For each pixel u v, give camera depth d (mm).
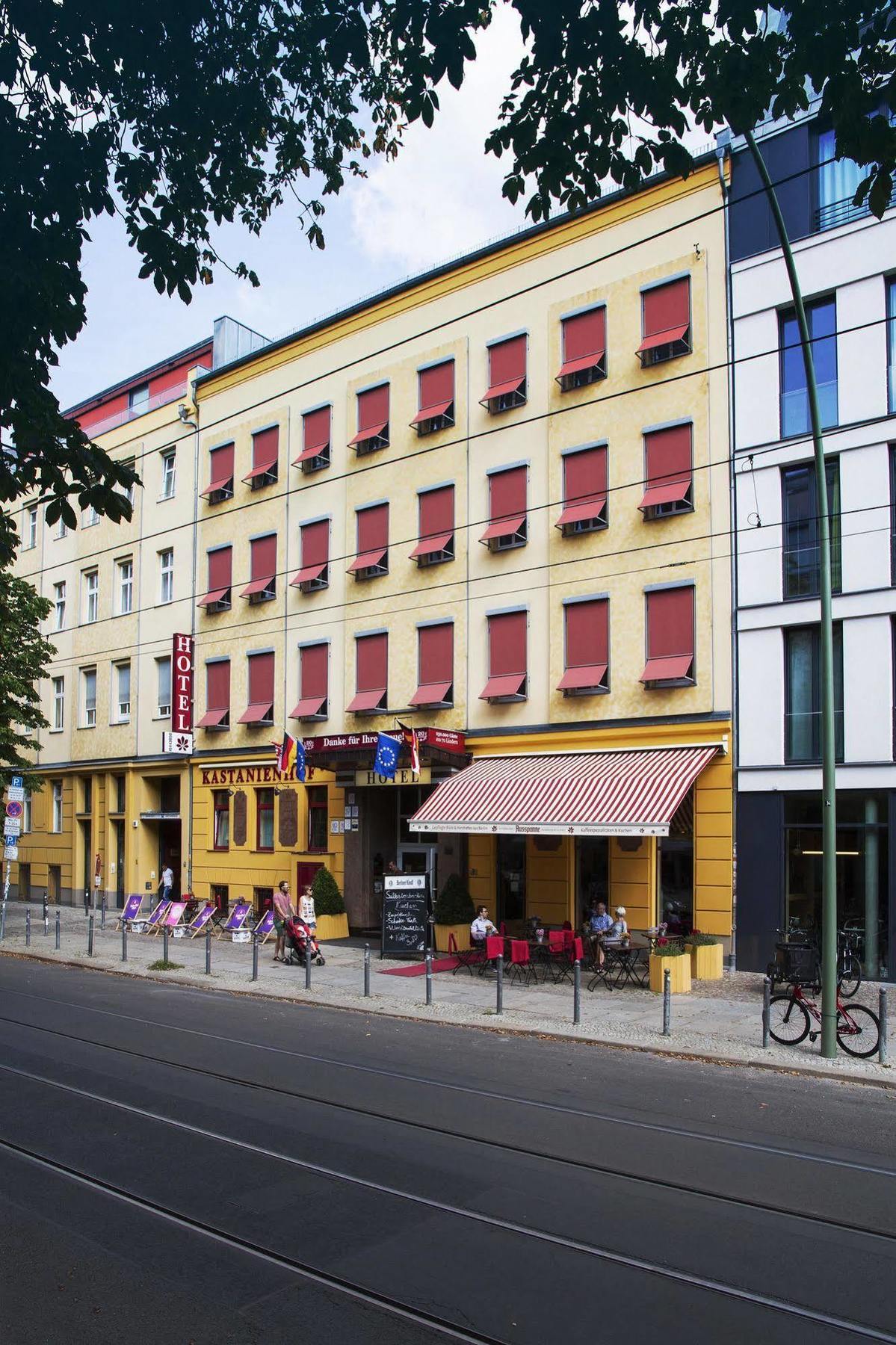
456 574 25000
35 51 7441
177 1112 9922
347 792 26891
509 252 24500
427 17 7066
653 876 20719
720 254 20891
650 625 21391
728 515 20406
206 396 32750
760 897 19328
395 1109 10023
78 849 37656
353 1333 5461
